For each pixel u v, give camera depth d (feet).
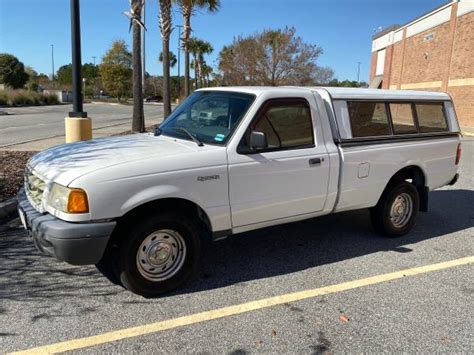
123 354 10.17
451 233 19.75
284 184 14.56
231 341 10.79
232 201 13.57
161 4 63.87
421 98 19.01
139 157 12.48
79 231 11.22
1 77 190.49
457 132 20.49
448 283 14.42
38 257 15.43
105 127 70.69
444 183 20.39
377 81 145.79
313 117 15.38
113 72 251.60
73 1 29.30
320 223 20.59
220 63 143.54
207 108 15.24
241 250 16.92
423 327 11.67
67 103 180.86
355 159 16.31
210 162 13.00
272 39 122.11
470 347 10.82
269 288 13.73
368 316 12.17
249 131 13.82
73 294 12.92
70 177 11.53
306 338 11.02
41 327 11.16
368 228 20.04
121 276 12.46
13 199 21.13
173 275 13.10
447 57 96.48
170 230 12.84
